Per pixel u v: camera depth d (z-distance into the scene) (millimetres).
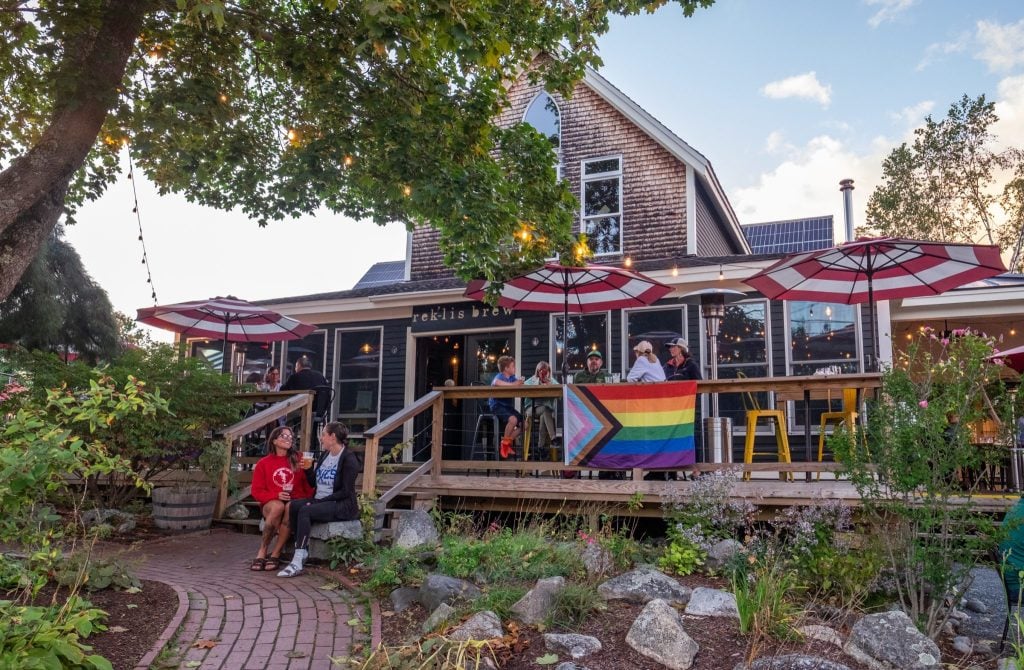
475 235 7668
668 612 4367
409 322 14758
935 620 4809
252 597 5617
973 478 7973
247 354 15930
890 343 11633
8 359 7910
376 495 7723
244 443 10930
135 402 4938
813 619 4750
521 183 8922
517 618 4762
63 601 4809
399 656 4105
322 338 15453
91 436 7805
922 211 27969
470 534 7383
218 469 8648
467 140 8055
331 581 6188
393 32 6047
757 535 6020
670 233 14461
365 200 9609
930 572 4734
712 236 16156
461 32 6070
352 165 8547
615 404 7668
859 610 4973
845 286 9055
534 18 8156
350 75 7652
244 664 4258
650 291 9883
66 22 7078
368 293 14734
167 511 8188
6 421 4590
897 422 4922
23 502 4391
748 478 7363
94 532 6250
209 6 5402
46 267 19938
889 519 5395
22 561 5090
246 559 7016
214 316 12562
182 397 8344
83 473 4746
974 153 27453
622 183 15055
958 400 4836
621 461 7539
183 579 6090
